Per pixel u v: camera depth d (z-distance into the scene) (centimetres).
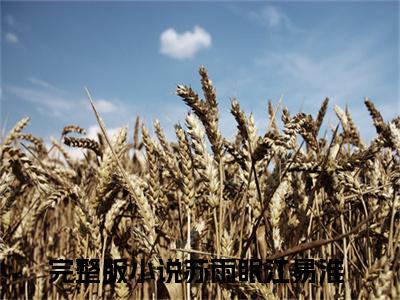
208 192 42
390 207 47
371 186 53
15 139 82
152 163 52
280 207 47
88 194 72
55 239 94
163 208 52
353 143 67
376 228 49
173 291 44
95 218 52
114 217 53
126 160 94
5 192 57
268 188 41
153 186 51
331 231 60
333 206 49
